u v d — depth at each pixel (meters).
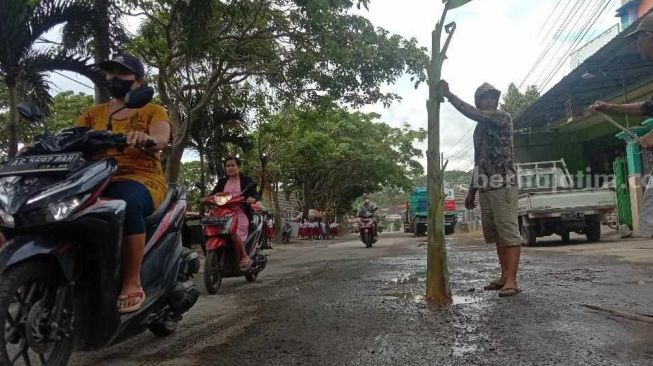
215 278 6.81
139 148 3.33
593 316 4.23
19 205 2.79
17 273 2.75
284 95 14.42
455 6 5.21
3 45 7.96
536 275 6.74
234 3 9.72
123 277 3.42
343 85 13.37
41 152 3.19
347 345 3.71
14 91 8.19
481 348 3.50
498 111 5.67
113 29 9.32
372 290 6.09
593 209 12.79
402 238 26.00
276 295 6.22
